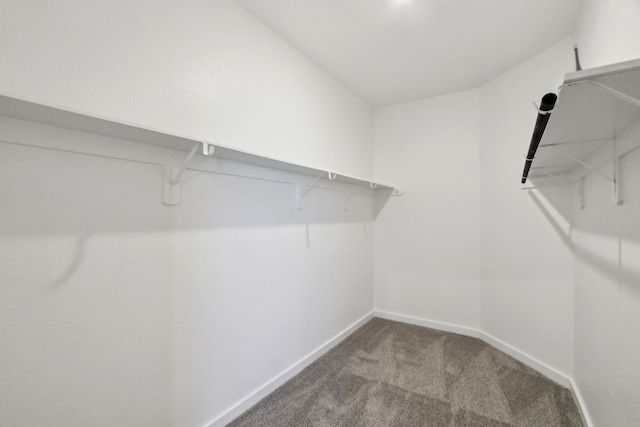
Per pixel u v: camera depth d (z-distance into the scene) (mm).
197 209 1372
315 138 2201
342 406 1637
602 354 1322
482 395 1732
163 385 1237
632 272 1063
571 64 1814
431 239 2824
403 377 1930
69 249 972
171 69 1248
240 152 1295
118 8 1078
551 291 1938
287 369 1918
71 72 961
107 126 924
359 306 2859
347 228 2656
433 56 2107
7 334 857
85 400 1010
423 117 2863
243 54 1597
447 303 2744
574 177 1717
